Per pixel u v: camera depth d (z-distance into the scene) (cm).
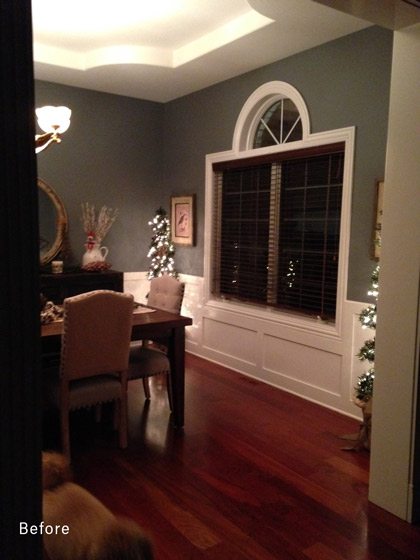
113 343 294
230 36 375
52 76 472
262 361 448
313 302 402
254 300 458
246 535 225
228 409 380
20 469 74
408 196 230
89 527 98
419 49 221
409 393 234
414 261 229
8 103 70
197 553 212
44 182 497
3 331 72
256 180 449
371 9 203
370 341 327
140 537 102
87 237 517
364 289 356
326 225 386
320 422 357
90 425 349
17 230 72
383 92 336
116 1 342
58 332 293
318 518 239
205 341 520
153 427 344
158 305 405
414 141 226
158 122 568
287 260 425
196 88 504
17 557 74
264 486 268
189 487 265
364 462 297
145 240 572
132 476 276
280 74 414
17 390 73
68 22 379
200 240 521
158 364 345
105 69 447
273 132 444
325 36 361
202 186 512
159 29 390
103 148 531
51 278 461
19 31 70
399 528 232
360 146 353
